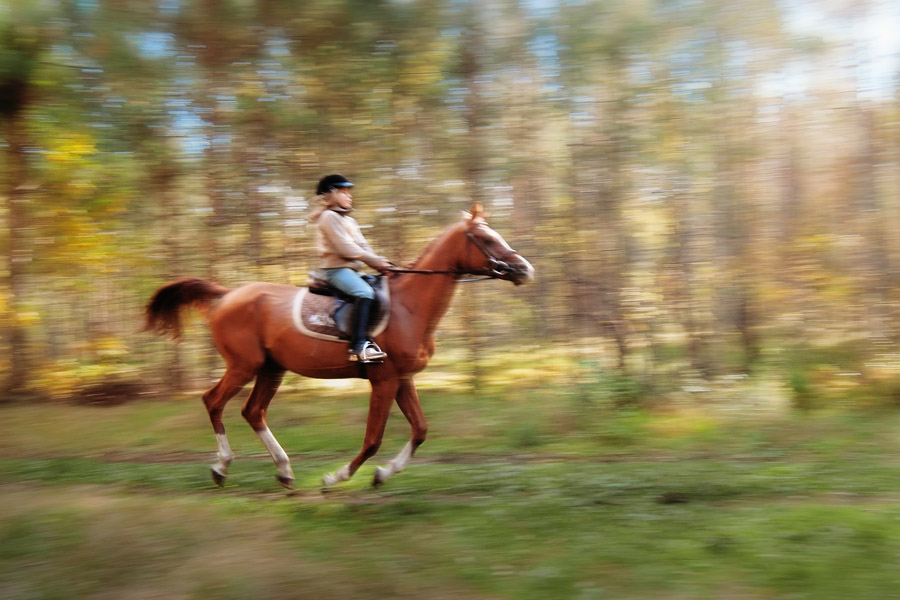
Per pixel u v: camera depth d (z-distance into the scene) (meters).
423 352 5.68
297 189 10.14
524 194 9.80
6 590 3.83
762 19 9.13
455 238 5.59
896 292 8.79
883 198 8.88
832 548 4.10
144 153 10.05
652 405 8.59
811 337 9.02
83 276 10.65
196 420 8.63
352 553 4.25
